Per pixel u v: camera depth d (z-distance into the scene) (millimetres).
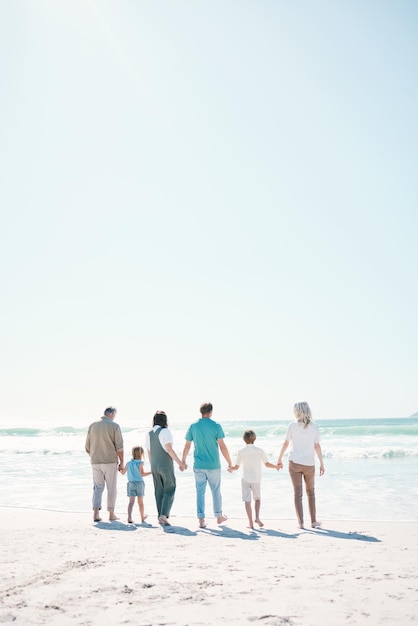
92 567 4988
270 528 7590
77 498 11344
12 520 8359
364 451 20953
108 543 6309
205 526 7734
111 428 8445
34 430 51562
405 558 5434
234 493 12062
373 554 5656
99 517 8281
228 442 29969
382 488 12258
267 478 14680
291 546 6152
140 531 7289
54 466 18922
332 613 3535
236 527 7688
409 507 9734
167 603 3781
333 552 5781
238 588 4207
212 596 3971
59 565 5059
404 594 4016
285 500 10922
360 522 8062
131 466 8445
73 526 7742
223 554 5656
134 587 4230
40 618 3443
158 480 8008
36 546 6086
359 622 3346
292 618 3428
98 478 8422
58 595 3994
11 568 4930
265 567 5008
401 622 3346
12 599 3893
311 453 7750
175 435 39438
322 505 10125
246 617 3451
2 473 16578
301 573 4750
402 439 31031
